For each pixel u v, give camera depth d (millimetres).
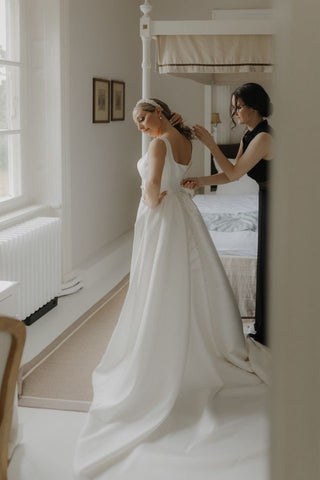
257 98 3162
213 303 3023
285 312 230
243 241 4273
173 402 2713
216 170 7238
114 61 6281
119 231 6805
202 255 3004
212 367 2908
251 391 2924
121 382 2822
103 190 6098
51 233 4387
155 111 2941
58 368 3459
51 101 4711
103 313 4492
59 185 4824
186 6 7133
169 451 2473
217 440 2523
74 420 2875
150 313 2787
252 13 7004
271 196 258
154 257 2867
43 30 4617
